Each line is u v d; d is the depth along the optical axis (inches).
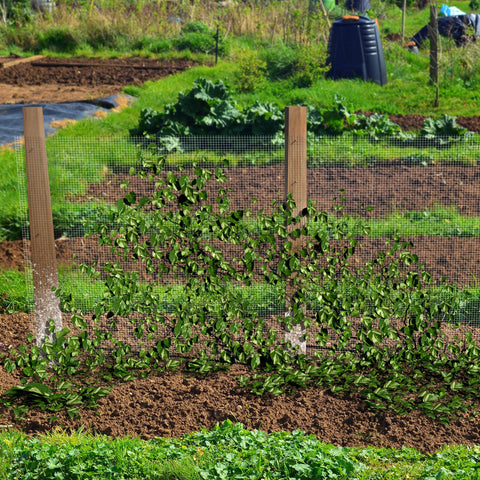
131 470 125.8
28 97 526.3
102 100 495.8
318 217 167.3
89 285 203.5
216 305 172.2
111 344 185.6
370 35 586.9
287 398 164.2
